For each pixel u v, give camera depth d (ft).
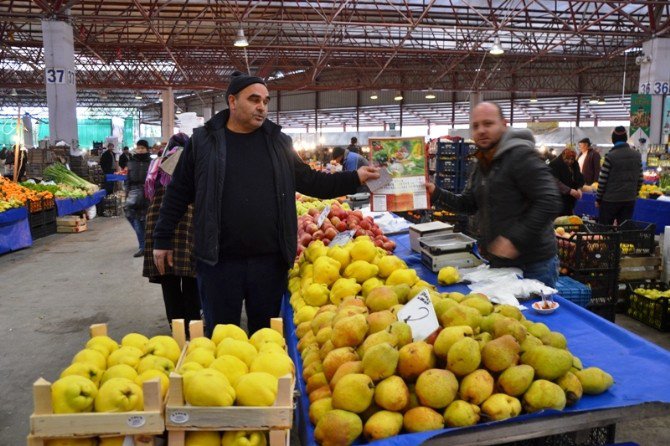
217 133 9.11
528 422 5.41
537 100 103.50
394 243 13.28
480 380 5.50
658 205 28.02
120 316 17.93
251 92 8.82
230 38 79.36
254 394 5.45
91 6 62.03
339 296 8.80
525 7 57.67
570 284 12.55
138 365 6.15
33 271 24.43
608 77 92.53
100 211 47.39
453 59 90.53
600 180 23.27
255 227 8.98
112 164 55.47
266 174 9.14
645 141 52.49
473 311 6.45
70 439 5.23
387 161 10.21
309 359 6.84
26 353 14.69
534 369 5.65
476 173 10.44
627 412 5.60
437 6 61.00
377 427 5.25
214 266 9.09
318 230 13.30
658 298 16.46
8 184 32.22
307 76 104.83
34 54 94.32
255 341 7.00
